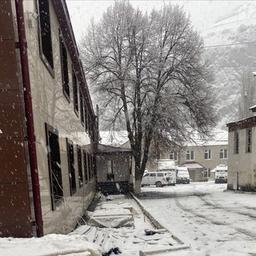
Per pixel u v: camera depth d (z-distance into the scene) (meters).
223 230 11.59
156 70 32.69
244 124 30.69
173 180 48.75
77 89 15.30
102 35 33.72
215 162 70.38
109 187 33.41
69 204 9.71
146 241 9.08
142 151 35.06
